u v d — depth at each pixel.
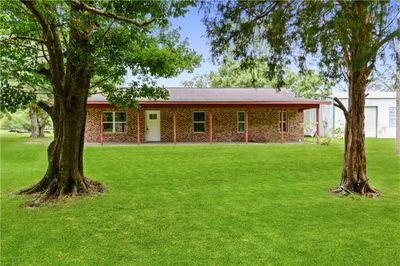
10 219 5.13
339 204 5.93
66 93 6.41
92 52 5.94
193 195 6.68
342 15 4.03
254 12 4.75
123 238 4.30
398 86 5.06
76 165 6.71
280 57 5.08
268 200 6.24
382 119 23.27
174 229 4.63
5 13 5.95
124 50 6.42
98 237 4.34
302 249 3.89
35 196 6.59
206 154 13.59
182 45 7.60
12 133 36.53
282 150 15.01
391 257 3.68
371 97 23.19
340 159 12.01
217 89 22.45
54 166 6.86
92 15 5.63
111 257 3.71
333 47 4.45
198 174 9.12
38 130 26.69
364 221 4.96
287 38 4.66
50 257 3.71
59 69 6.32
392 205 5.88
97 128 19.70
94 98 18.56
